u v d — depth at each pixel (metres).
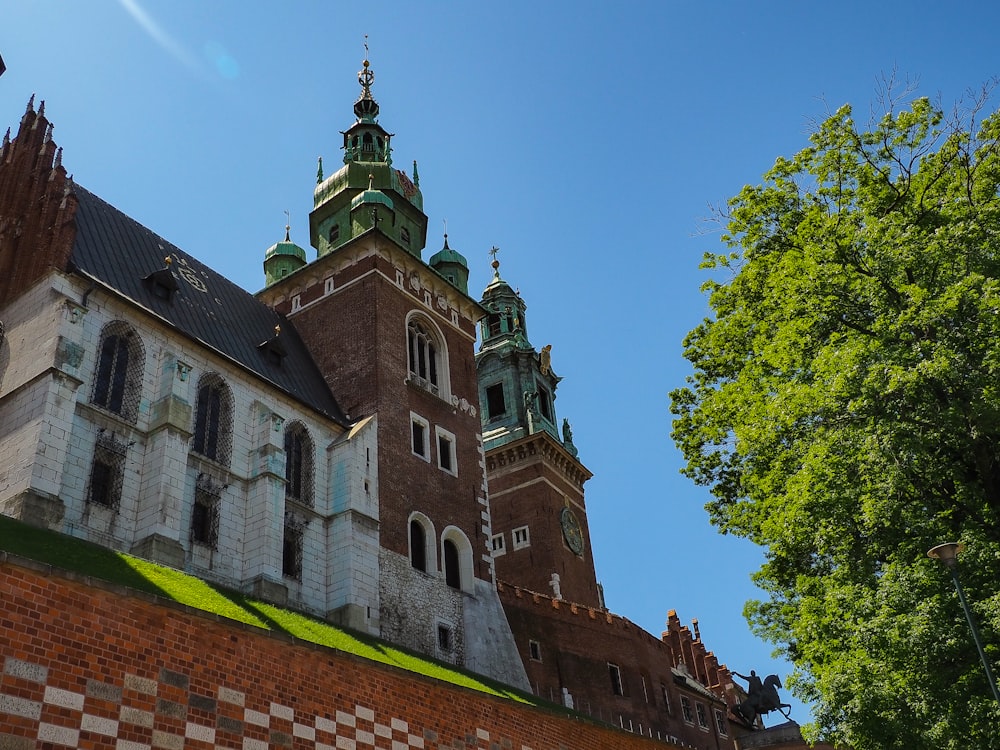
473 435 47.72
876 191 27.52
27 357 28.81
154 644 18.12
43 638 16.33
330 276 47.16
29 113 36.31
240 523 32.94
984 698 19.97
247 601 27.72
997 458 21.83
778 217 29.89
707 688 69.69
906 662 21.11
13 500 25.83
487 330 74.81
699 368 31.97
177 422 30.73
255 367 38.12
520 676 40.78
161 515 28.67
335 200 52.97
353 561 35.44
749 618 29.23
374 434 40.06
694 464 31.09
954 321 22.22
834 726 23.67
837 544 23.70
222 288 42.69
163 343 32.94
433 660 34.75
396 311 46.00
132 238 38.19
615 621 50.59
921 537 22.41
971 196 25.45
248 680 19.72
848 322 24.92
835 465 23.06
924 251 23.53
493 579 43.69
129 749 16.81
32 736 15.49
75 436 28.17
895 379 21.12
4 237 32.91
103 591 17.64
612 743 31.95
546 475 64.69
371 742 22.06
